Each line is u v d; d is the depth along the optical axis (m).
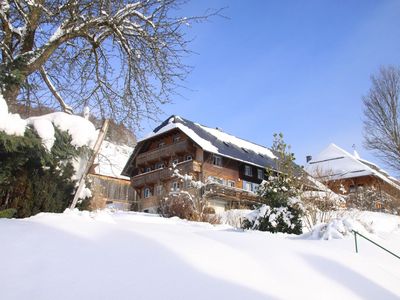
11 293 3.17
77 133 7.35
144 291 3.43
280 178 11.13
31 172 7.03
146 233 5.34
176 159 30.94
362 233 7.88
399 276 5.49
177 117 32.78
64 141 7.24
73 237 4.65
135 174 34.12
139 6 9.43
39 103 10.00
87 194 8.20
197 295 3.52
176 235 5.59
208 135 32.81
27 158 6.72
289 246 5.96
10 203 6.61
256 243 5.87
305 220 11.67
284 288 4.12
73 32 9.05
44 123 6.75
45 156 6.73
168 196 18.94
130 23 9.63
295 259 5.24
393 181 28.45
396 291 4.82
